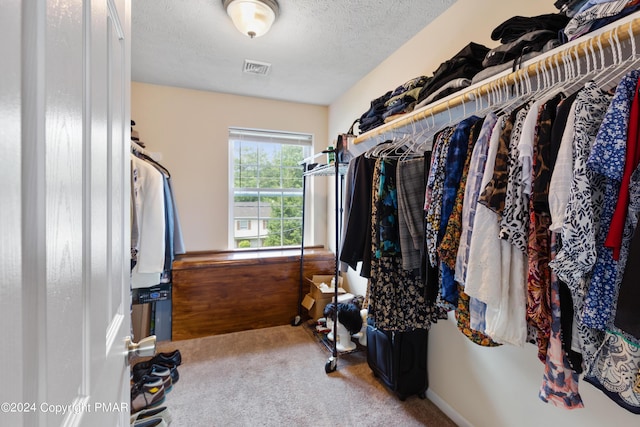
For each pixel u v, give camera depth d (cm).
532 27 107
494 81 106
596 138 68
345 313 230
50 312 33
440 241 110
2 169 25
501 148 90
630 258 60
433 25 184
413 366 182
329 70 251
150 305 257
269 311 292
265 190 329
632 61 75
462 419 162
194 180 295
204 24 187
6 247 25
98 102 49
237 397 183
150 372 185
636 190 64
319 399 181
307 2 166
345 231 172
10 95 26
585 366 74
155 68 247
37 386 30
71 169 38
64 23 36
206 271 269
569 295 78
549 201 75
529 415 130
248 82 275
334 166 223
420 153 154
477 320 96
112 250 59
